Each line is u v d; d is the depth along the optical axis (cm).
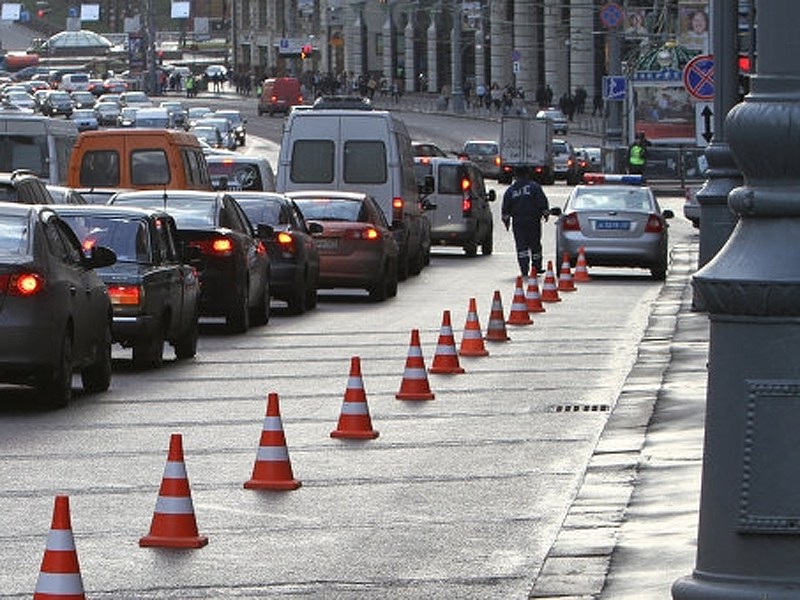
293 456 3331
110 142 8600
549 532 2644
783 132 1504
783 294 1500
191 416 3884
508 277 8706
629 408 3850
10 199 6022
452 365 4641
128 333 4703
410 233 8638
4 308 3891
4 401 4169
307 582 2336
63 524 1917
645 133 16612
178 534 2545
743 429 1523
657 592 2164
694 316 6175
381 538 2612
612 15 17288
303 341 5600
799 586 1523
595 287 7938
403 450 3403
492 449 3409
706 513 1551
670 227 12644
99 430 3678
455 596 2248
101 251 4284
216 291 5741
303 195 7362
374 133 8388
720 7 5522
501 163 19262
